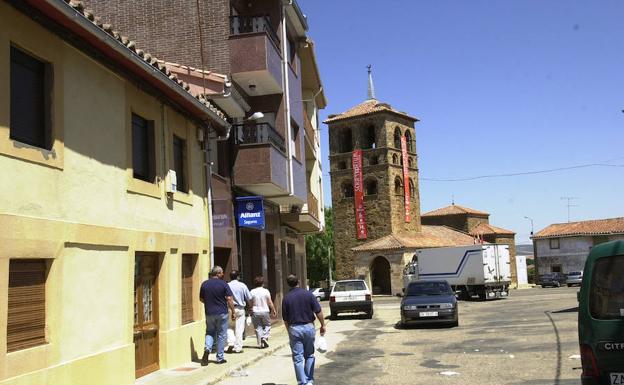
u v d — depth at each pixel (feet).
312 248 244.42
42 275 24.06
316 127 101.40
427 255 139.85
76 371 25.53
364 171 193.88
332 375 36.14
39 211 23.48
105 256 28.94
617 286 21.49
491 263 133.28
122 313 30.42
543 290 174.60
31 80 24.18
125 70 31.17
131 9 59.36
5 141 21.53
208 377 33.47
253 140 57.06
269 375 36.09
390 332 62.85
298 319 29.86
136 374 32.86
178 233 38.65
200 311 42.37
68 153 25.84
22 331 22.63
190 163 41.55
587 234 225.15
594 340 21.47
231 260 54.29
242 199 56.39
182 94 35.96
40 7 23.29
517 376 32.99
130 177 31.89
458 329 62.34
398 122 197.77
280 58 62.95
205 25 58.13
